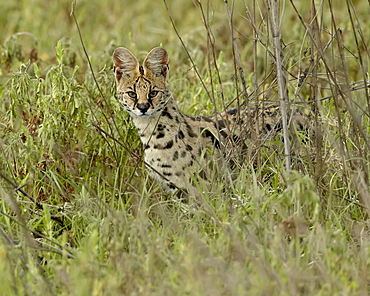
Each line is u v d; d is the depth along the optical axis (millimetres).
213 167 10062
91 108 11258
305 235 8086
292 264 7551
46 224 8758
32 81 11133
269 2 9312
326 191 9836
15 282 7469
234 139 10805
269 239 8094
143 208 9219
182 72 14008
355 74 14852
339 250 7801
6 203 9633
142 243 7996
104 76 11602
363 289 7250
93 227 8867
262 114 10336
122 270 7523
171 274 7453
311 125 10656
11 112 11031
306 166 10039
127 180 10625
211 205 9398
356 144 9688
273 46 9320
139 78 10703
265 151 10484
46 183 10469
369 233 8898
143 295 7184
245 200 9359
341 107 12344
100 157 11148
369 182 9836
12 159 10641
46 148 10609
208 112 12211
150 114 10523
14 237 9102
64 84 10891
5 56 14070
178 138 10617
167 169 10625
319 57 9766
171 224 8906
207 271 7469
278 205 8289
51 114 10555
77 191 10391
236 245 7699
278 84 8977
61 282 7652
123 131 11305
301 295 7402
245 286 7184
